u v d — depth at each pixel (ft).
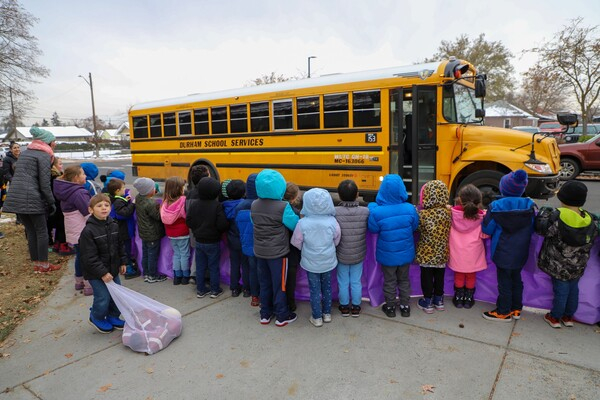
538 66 67.10
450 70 21.86
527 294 12.10
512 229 10.83
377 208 11.87
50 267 17.79
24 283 16.15
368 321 11.93
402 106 22.84
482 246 12.05
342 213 11.89
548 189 20.81
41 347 11.16
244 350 10.56
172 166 34.94
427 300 12.35
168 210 14.70
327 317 11.97
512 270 11.22
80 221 15.25
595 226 10.09
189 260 15.51
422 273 12.32
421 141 22.76
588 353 9.78
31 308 13.79
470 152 22.08
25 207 16.24
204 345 10.89
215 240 13.74
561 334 10.72
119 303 11.12
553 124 94.53
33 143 16.74
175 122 34.17
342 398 8.51
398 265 11.74
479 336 10.75
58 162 19.88
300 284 13.71
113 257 11.68
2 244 22.39
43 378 9.68
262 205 11.59
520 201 10.95
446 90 22.31
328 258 11.41
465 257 11.86
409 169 23.59
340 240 11.90
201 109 32.01
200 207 13.52
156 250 15.88
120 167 84.99
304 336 11.18
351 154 24.88
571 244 10.14
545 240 10.88
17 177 16.38
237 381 9.25
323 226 11.30
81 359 10.46
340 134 25.17
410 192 23.59
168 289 15.11
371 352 10.21
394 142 23.52
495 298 12.59
